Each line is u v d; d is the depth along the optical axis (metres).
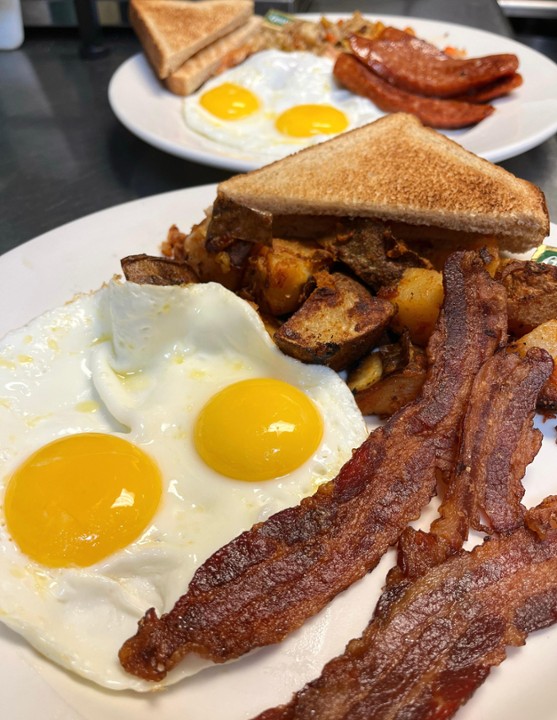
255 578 0.14
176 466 0.17
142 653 0.13
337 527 0.15
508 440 0.17
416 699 0.12
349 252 0.22
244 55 0.43
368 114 0.39
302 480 0.17
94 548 0.15
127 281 0.20
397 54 0.39
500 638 0.13
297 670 0.14
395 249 0.22
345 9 0.57
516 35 0.60
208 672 0.14
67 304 0.20
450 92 0.38
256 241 0.21
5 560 0.15
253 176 0.25
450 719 0.12
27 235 0.32
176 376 0.19
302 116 0.38
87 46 0.50
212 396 0.18
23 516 0.15
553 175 0.34
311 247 0.23
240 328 0.19
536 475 0.18
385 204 0.22
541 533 0.15
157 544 0.15
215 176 0.36
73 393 0.19
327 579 0.14
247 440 0.17
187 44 0.40
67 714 0.12
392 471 0.16
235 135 0.38
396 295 0.20
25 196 0.35
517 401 0.17
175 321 0.19
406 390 0.19
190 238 0.23
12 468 0.17
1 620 0.13
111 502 0.16
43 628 0.14
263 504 0.16
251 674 0.14
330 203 0.23
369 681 0.13
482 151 0.30
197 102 0.39
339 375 0.20
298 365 0.19
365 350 0.20
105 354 0.19
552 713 0.12
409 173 0.24
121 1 0.53
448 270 0.20
